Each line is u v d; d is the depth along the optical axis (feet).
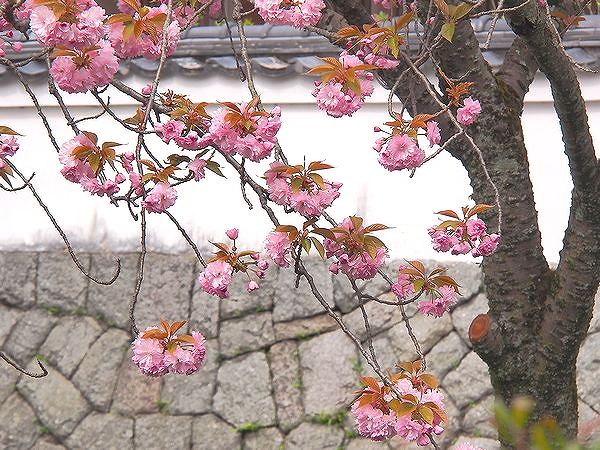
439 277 11.66
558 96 12.07
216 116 9.82
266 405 23.41
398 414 10.23
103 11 9.80
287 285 23.88
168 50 10.48
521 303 13.09
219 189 24.35
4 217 25.44
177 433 23.70
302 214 10.22
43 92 24.52
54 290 24.99
